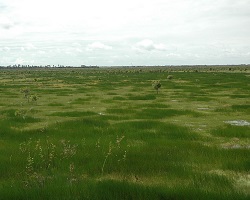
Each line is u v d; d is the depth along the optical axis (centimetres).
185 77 8856
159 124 2095
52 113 2677
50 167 1223
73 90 5172
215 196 888
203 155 1396
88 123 2150
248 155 1382
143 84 6494
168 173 1167
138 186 955
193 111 2703
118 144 1488
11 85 6475
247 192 962
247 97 3872
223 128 2000
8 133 1845
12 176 1134
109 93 4622
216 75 9719
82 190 916
